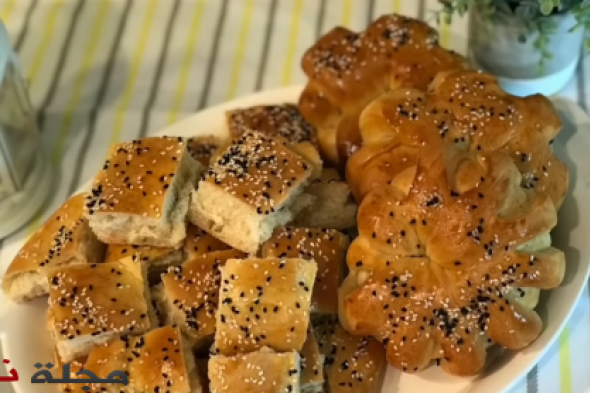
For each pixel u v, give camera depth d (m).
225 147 0.78
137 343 0.71
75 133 0.87
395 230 0.72
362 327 0.72
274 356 0.69
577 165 0.77
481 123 0.74
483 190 0.71
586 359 0.73
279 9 0.94
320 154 0.81
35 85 0.90
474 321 0.71
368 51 0.79
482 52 0.84
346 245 0.76
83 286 0.72
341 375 0.72
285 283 0.71
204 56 0.92
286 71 0.91
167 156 0.76
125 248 0.76
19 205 0.81
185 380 0.69
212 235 0.76
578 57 0.85
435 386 0.72
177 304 0.73
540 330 0.71
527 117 0.74
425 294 0.71
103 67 0.92
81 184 0.84
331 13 0.94
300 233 0.75
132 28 0.94
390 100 0.76
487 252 0.70
